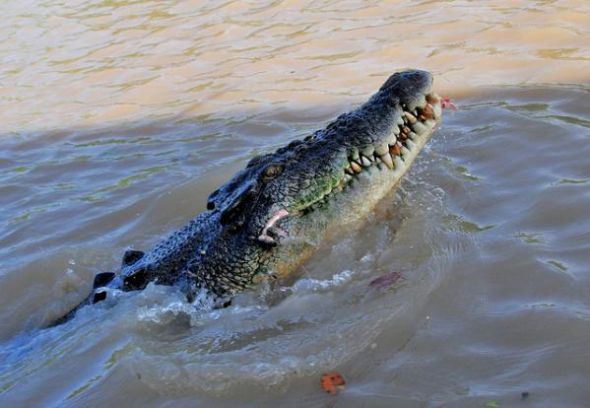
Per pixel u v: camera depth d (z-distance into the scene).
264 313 5.75
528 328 4.85
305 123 9.49
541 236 5.82
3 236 8.15
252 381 4.92
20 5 18.69
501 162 7.16
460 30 11.39
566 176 6.64
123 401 4.96
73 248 7.53
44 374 5.50
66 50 14.95
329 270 5.94
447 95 9.16
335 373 4.86
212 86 11.52
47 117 11.73
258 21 14.17
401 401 4.46
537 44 10.24
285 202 5.73
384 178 5.93
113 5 17.34
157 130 10.38
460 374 4.61
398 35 11.82
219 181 8.20
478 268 5.55
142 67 13.09
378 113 5.96
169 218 7.82
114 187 8.83
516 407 4.25
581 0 11.52
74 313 6.50
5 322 6.78
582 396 4.24
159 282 6.23
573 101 8.24
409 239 6.11
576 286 5.15
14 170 9.94
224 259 5.95
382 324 5.22
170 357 5.34
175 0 16.75
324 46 12.11
